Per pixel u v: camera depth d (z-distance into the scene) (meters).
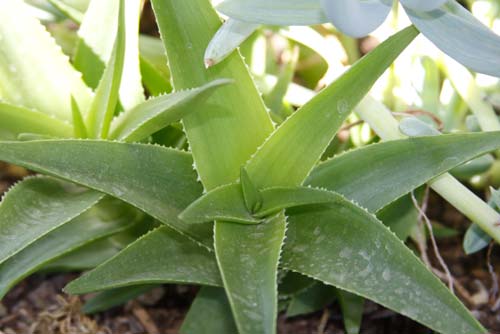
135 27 0.79
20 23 0.78
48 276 0.97
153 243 0.72
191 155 0.73
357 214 0.69
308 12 0.70
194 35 0.70
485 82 0.93
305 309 0.86
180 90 0.70
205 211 0.67
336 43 1.01
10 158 0.66
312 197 0.69
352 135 0.94
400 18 0.94
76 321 0.93
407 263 0.67
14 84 0.79
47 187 0.75
